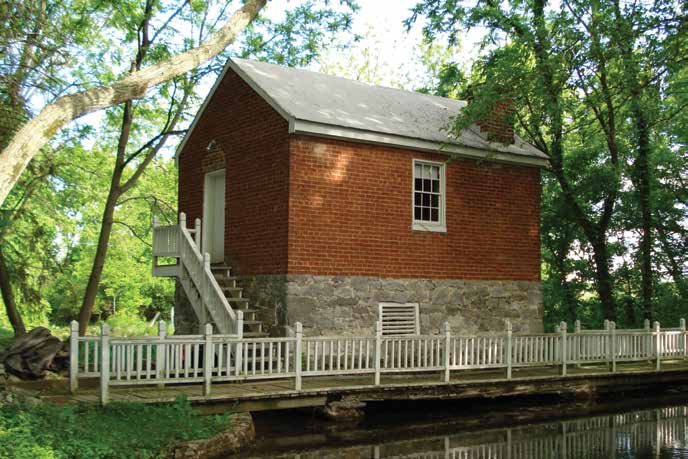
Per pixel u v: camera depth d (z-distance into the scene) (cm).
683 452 1103
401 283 1578
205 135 1780
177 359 1126
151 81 1171
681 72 2230
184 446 929
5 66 1504
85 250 3622
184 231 1569
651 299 2286
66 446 847
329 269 1479
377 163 1571
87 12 2089
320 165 1488
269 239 1494
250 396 1150
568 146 2630
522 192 1817
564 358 1530
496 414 1429
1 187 968
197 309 1511
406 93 1959
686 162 2417
